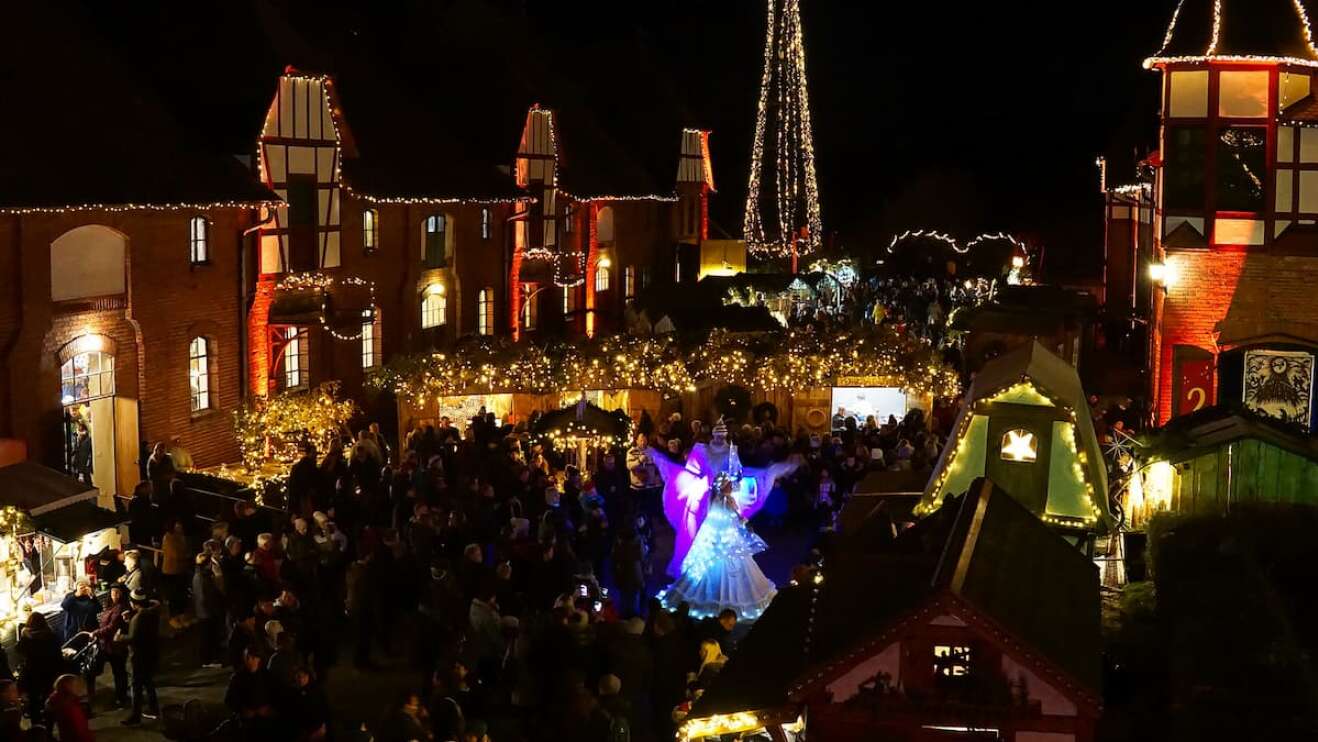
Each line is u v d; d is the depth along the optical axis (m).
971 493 12.98
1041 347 18.36
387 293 36.41
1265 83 29.92
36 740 14.02
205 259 29.52
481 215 40.78
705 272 56.75
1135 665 13.59
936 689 10.77
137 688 17.72
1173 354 31.00
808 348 31.22
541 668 16.25
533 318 45.00
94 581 19.78
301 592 18.67
